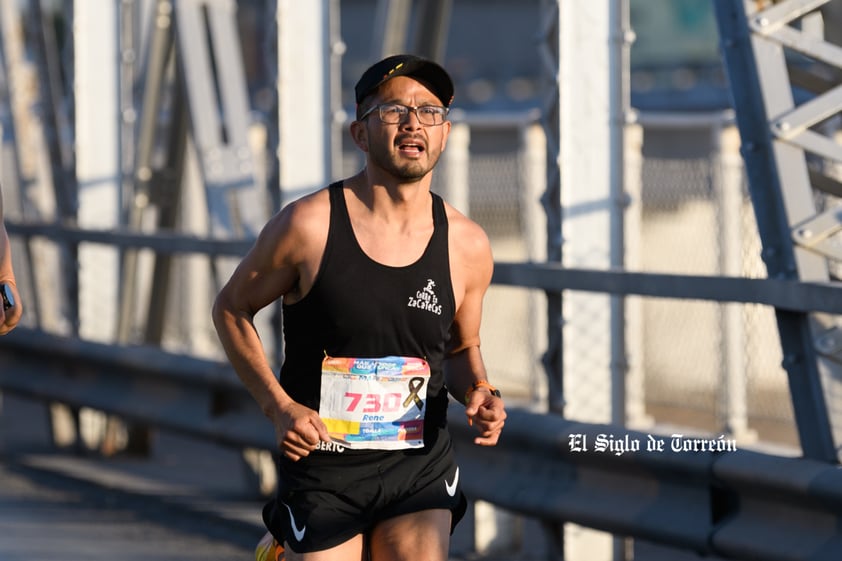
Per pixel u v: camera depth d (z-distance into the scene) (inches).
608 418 793.6
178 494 1050.7
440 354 510.3
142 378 1087.0
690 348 1198.3
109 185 1238.9
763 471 621.3
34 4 1243.8
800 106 622.2
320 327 494.9
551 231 783.1
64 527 954.7
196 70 1025.5
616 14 775.1
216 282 1023.0
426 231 496.1
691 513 666.2
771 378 1151.0
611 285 700.0
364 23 5984.3
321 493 502.3
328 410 499.8
